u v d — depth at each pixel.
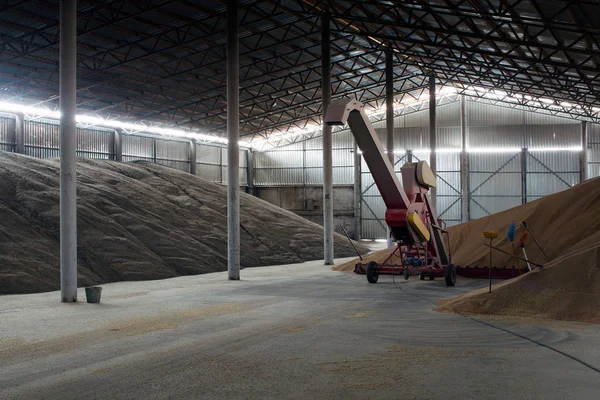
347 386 6.42
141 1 23.94
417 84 42.06
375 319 11.07
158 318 11.50
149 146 44.91
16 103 34.50
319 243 32.19
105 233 21.67
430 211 17.83
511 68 29.69
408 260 18.03
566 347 8.14
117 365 7.58
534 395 5.94
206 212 29.59
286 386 6.46
